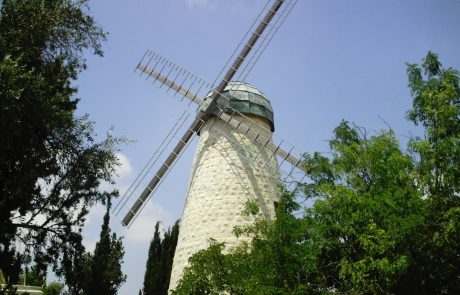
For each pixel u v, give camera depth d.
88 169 13.77
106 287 24.14
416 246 10.12
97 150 14.08
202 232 17.92
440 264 10.46
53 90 13.06
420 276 10.46
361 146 12.23
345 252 10.93
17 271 11.55
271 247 11.20
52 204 12.67
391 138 11.81
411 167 10.69
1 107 10.37
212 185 18.81
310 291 10.77
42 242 12.62
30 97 11.44
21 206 11.66
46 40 12.95
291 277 10.88
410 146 11.00
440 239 9.74
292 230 11.09
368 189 11.26
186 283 12.36
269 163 19.70
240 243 16.02
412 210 9.98
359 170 11.66
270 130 21.42
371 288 10.04
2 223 11.27
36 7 12.52
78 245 13.09
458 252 10.47
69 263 13.05
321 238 10.83
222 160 19.30
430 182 10.70
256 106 20.62
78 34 13.73
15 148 11.94
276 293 10.33
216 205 18.28
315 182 12.30
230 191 18.50
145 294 26.03
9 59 10.66
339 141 13.23
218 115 20.28
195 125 21.03
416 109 11.60
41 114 11.83
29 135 12.32
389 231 9.55
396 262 9.23
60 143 13.55
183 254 18.11
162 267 26.67
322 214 11.01
